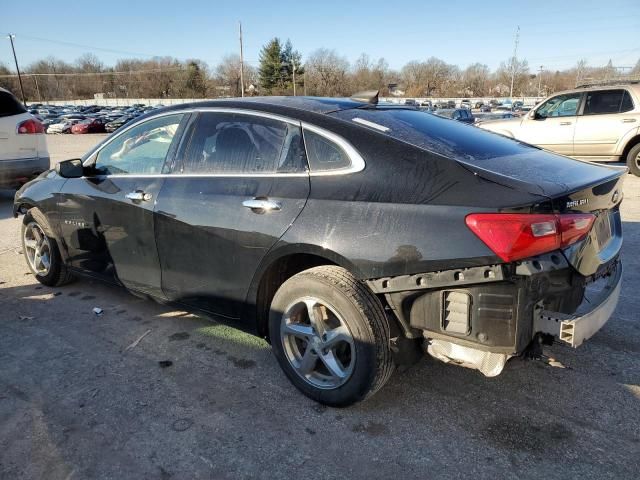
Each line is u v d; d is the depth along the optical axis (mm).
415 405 2857
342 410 2820
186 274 3391
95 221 3973
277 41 86312
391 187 2543
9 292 4641
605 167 3115
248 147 3117
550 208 2291
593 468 2355
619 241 3021
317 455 2473
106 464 2422
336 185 2689
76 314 4137
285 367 2979
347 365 2799
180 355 3453
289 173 2885
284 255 2807
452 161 2520
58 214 4309
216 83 100562
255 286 3002
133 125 3846
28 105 80188
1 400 2941
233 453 2492
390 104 3531
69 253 4363
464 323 2375
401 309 2533
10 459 2457
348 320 2605
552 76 99188
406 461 2424
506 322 2291
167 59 111250
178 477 2342
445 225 2346
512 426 2662
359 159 2674
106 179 3906
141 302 4375
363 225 2539
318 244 2645
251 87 91125
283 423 2717
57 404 2896
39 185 4551
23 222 4805
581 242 2465
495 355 2471
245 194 3010
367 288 2600
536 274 2246
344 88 89312
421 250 2377
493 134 3451
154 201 3486
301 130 2912
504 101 66500
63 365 3330
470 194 2363
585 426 2650
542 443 2529
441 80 96938
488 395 2939
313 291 2719
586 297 2697
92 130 40938
